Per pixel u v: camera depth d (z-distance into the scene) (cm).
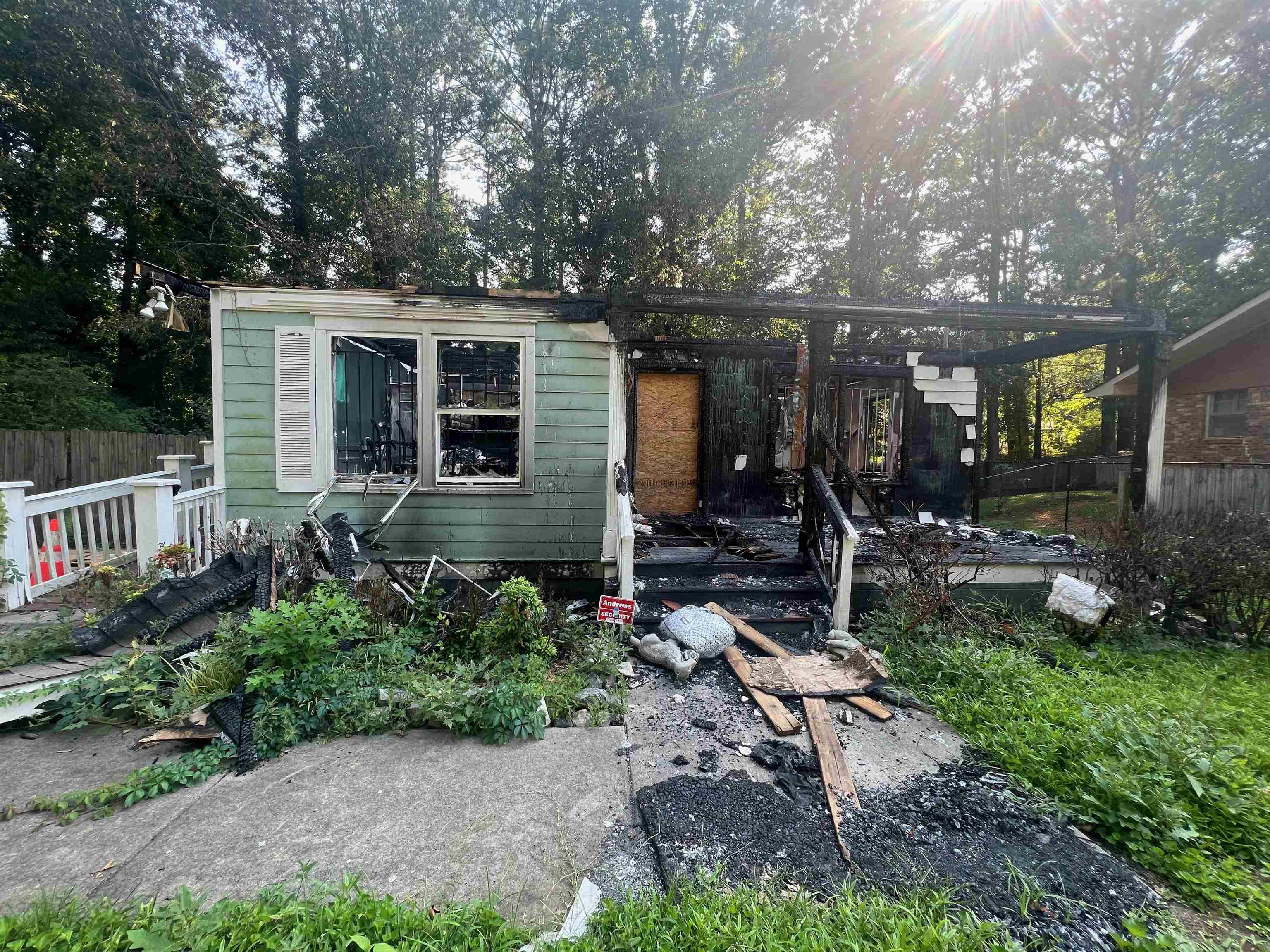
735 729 333
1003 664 388
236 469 526
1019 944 182
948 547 500
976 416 806
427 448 539
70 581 504
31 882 204
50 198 1309
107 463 959
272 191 1387
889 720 347
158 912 182
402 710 319
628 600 426
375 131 1268
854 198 1402
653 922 185
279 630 315
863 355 805
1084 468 1507
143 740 296
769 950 173
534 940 179
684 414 828
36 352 1339
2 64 1184
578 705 350
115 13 1135
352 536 486
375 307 522
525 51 1416
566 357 542
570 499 552
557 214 1402
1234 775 264
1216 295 1402
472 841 229
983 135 1421
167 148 1170
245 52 1289
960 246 1482
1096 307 530
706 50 1384
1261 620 484
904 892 209
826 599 495
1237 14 1247
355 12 1273
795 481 816
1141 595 498
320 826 237
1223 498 809
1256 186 1348
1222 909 208
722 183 1284
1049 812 262
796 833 240
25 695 308
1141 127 1391
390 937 174
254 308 514
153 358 1534
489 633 377
